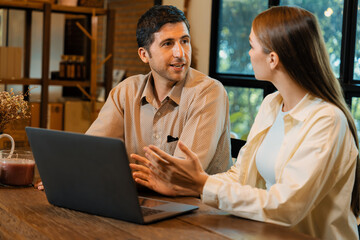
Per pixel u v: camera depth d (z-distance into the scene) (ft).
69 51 17.26
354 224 5.01
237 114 10.83
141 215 4.21
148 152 4.64
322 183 4.53
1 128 6.04
